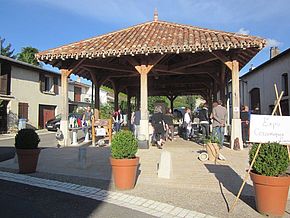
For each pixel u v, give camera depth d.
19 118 26.70
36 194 6.18
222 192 6.27
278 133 5.36
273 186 4.80
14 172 8.34
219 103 12.17
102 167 8.82
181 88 23.50
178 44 11.52
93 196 6.03
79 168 8.65
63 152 11.79
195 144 14.07
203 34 13.16
